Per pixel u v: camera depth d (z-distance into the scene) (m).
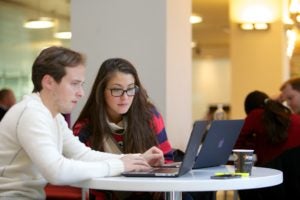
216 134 2.47
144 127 2.97
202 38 13.43
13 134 2.23
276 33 7.35
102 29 4.27
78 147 2.62
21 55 7.67
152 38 4.15
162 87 4.13
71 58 2.30
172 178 2.14
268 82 7.39
